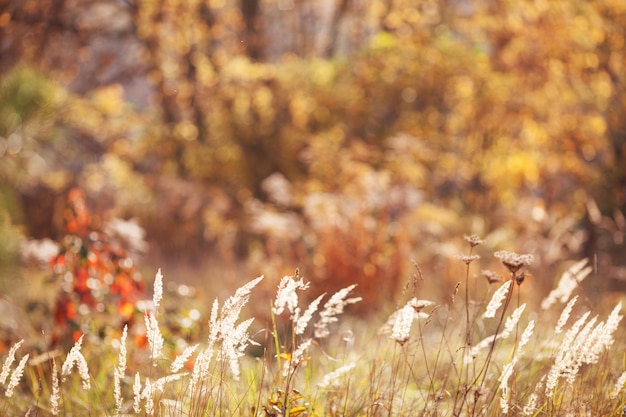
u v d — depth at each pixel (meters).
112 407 4.38
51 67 17.91
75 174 16.38
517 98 14.42
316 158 15.91
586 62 13.09
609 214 11.95
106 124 18.83
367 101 16.89
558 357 3.40
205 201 15.43
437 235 11.49
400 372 4.44
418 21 17.38
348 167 14.55
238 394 4.11
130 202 15.29
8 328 6.11
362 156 15.21
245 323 3.38
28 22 18.03
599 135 12.98
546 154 13.80
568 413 3.66
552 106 13.93
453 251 9.77
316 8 21.98
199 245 14.57
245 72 17.98
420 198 12.41
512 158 14.21
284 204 14.21
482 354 4.95
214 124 18.39
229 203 15.87
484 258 10.27
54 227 14.41
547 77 13.92
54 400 3.52
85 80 19.48
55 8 18.27
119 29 20.27
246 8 20.70
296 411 3.56
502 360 4.89
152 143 18.91
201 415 3.57
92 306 5.96
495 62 15.34
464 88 15.62
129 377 4.75
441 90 16.39
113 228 6.46
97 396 4.57
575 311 6.56
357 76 17.16
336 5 21.20
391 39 17.14
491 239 10.55
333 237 9.68
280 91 17.81
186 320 5.85
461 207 14.97
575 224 11.88
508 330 3.43
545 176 13.50
